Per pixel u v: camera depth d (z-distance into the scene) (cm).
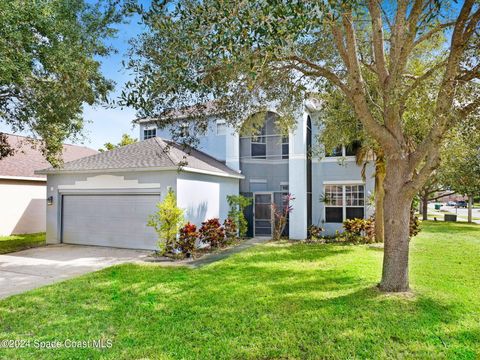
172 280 780
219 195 1484
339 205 1623
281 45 424
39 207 1912
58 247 1302
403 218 654
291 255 1092
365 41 879
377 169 1326
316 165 1670
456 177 2092
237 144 1681
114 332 494
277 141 1661
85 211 1359
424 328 488
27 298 650
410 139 983
